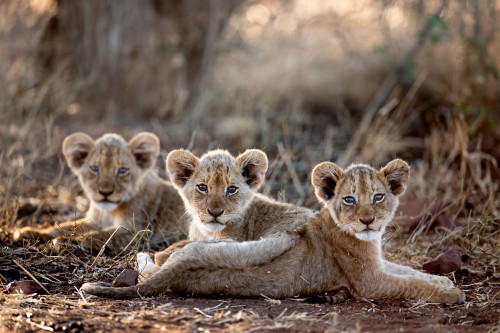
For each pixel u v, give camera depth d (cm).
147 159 1212
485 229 1177
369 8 2106
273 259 864
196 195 1011
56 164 1564
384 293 902
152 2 1967
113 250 1037
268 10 2486
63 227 1126
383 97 1761
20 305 779
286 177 1468
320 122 1894
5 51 1869
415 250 1116
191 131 1858
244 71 2200
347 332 714
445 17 1741
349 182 926
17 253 998
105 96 1969
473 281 987
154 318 742
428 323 772
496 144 1584
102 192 1145
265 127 1769
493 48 1731
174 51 1989
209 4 2014
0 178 1338
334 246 920
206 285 836
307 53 2191
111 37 1953
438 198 1288
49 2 1980
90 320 724
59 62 1975
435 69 1809
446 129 1697
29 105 1852
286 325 734
